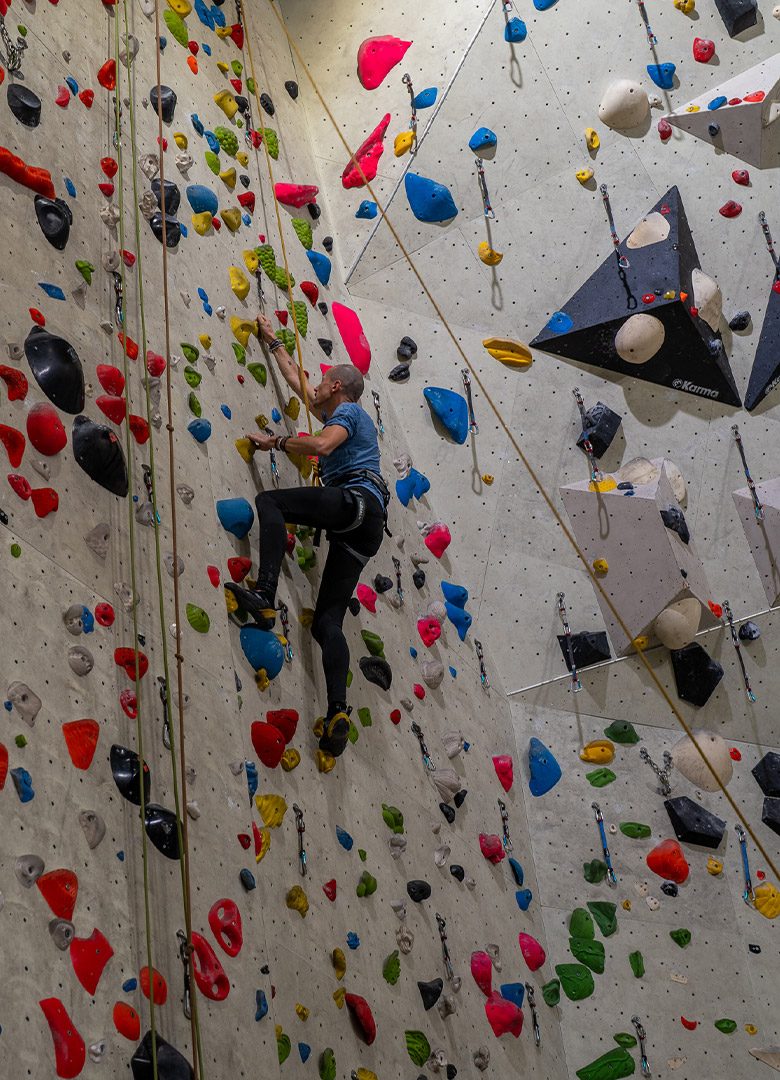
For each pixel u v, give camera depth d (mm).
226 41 5270
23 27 3605
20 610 2752
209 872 3029
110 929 2674
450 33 5637
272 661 3623
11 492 2857
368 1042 3486
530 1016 4375
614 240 5184
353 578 3855
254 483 3943
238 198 4727
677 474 5035
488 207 5398
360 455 3891
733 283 5090
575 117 5363
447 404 5285
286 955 3277
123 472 3240
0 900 2432
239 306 4336
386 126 5621
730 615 4930
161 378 3627
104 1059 2533
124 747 2918
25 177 3314
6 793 2539
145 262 3803
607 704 4980
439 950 4035
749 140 5137
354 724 4059
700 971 4562
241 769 3281
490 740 4871
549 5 5473
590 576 5051
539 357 5258
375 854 3895
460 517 5234
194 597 3396
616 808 4848
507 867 4656
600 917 4695
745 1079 4395
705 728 4891
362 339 5289
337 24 5926
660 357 5055
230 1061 2857
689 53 5270
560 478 5152
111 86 3992
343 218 5570
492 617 5160
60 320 3270
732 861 4707
